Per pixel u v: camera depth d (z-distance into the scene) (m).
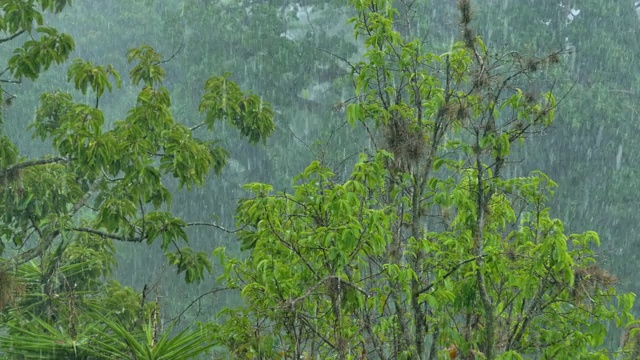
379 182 7.42
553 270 7.33
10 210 10.44
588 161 26.02
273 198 7.11
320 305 7.48
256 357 7.34
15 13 10.16
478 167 7.62
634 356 7.36
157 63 10.45
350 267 7.50
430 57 7.84
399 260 7.64
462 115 7.55
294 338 7.26
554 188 25.72
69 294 9.43
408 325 7.71
